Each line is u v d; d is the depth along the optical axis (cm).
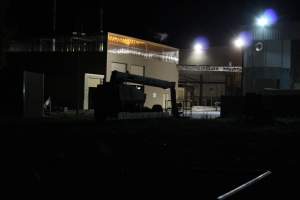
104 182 812
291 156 1263
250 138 1827
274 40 4928
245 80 5006
